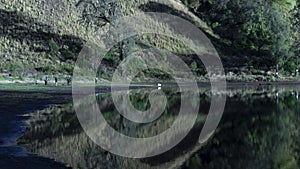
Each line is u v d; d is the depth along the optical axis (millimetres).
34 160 19859
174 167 20297
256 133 29047
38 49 83312
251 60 101188
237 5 116000
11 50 81562
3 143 23328
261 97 54938
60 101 43750
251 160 21797
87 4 96375
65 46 85125
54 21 94500
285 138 27266
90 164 19938
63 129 28453
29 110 36469
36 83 64625
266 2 119250
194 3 124500
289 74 100500
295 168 20297
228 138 27219
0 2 96188
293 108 42938
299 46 107625
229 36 113812
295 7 135250
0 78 66312
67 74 74875
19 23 91500
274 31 105875
